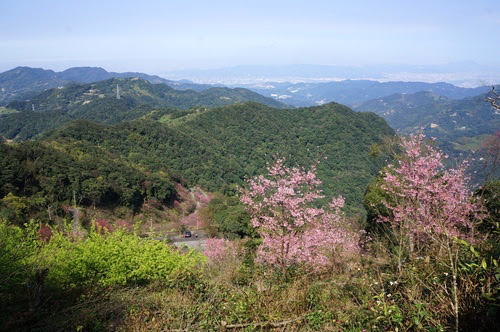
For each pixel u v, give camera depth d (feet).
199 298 14.56
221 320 12.88
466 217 21.99
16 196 79.92
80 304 15.23
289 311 13.10
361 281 14.75
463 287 9.38
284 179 23.79
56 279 17.70
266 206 23.94
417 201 23.06
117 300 15.97
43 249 20.30
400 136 30.37
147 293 17.04
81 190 96.58
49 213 77.20
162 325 12.95
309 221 23.39
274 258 21.95
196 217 109.29
